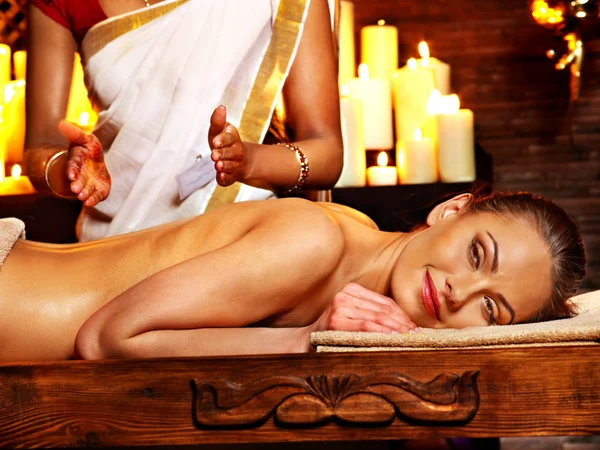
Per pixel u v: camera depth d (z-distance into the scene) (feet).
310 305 4.68
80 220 5.82
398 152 8.64
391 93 9.31
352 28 9.48
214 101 5.55
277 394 3.48
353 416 3.45
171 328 4.12
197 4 5.57
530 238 4.68
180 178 5.51
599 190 10.82
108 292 4.55
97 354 4.07
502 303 4.65
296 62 5.59
